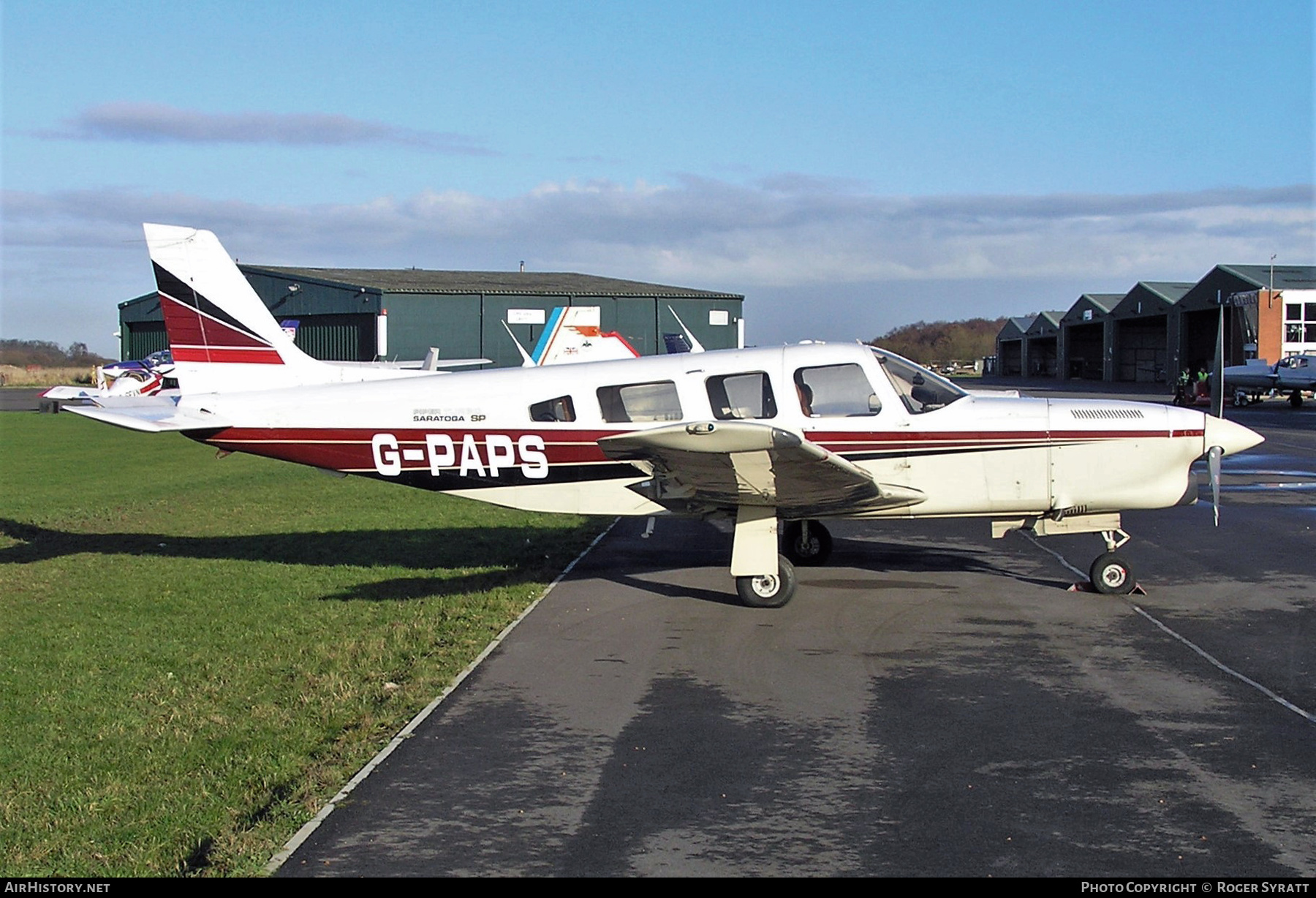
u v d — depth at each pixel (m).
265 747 5.55
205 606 9.01
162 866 4.25
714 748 5.54
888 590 9.43
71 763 5.34
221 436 10.09
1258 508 14.26
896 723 5.91
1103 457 9.41
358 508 15.36
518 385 9.84
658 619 8.38
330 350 47.19
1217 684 6.60
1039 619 8.34
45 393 11.48
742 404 9.54
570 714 6.09
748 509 8.94
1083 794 4.89
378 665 7.11
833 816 4.68
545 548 11.73
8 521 14.33
